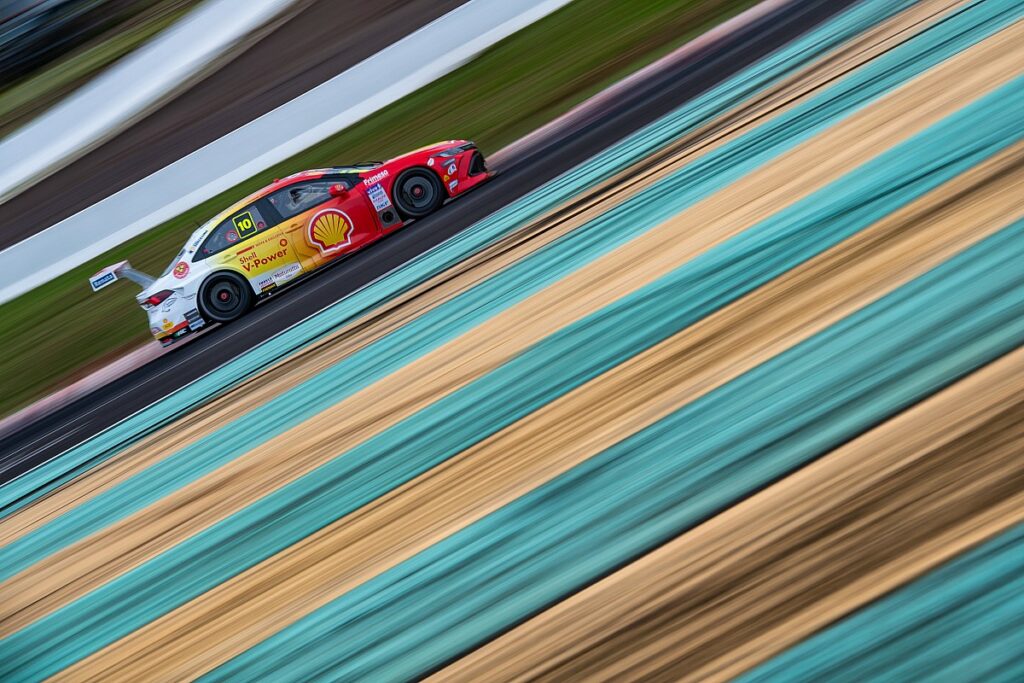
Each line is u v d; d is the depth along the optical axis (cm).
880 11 2823
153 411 2450
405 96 4594
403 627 1091
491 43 4638
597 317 1631
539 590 1049
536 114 3747
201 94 5875
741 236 1673
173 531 1641
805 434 1099
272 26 6250
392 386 1781
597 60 4009
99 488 2066
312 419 1827
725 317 1437
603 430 1298
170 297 2903
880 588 856
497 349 1705
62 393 3192
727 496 1059
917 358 1134
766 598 901
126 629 1385
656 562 1009
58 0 8231
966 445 972
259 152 4788
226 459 1852
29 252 4922
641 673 882
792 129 2127
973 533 870
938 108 1794
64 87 7250
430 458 1453
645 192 2181
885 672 779
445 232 2658
